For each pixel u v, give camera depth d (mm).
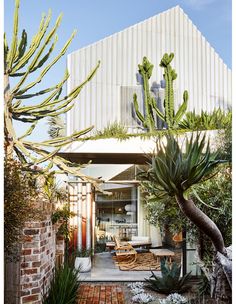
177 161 3236
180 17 13539
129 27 13109
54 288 5883
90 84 12742
